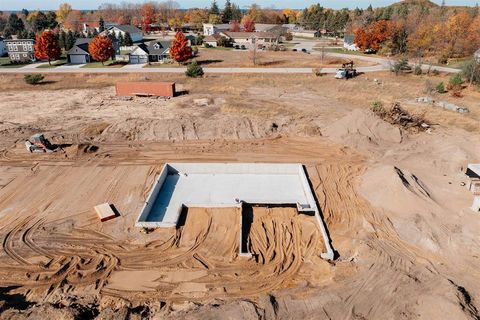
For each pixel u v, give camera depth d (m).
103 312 12.91
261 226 18.27
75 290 14.22
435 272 14.91
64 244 16.70
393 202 19.34
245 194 21.08
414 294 13.38
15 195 20.58
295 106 36.12
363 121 28.56
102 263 15.61
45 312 12.67
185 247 16.62
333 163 24.56
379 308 12.96
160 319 12.55
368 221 18.28
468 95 38.34
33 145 25.67
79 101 38.34
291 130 29.94
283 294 13.97
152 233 17.52
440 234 17.02
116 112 34.53
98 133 29.19
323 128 29.97
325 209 19.50
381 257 15.73
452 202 19.52
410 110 33.94
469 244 16.39
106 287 14.38
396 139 27.92
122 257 15.96
